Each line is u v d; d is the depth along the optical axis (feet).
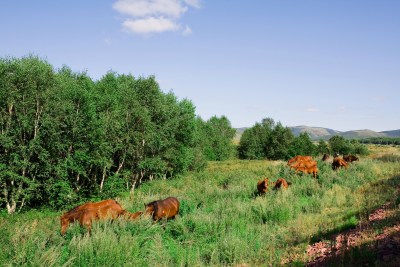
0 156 71.77
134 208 46.55
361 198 39.60
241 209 39.24
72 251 24.98
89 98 84.58
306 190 50.93
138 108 99.14
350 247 21.88
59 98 78.07
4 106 73.72
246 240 27.94
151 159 102.99
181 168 121.19
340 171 62.80
